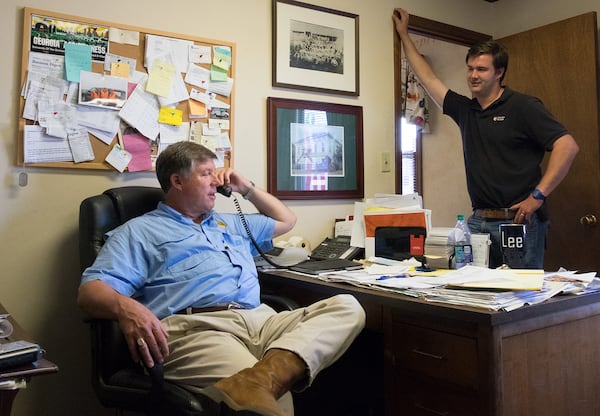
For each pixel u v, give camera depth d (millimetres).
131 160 2115
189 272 1681
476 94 2410
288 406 1334
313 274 1941
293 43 2553
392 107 2891
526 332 1327
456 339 1354
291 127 2531
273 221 2117
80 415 2021
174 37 2221
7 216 1912
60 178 2006
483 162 2396
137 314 1343
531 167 2285
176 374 1457
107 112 2068
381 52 2855
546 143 2203
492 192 2348
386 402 1582
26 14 1932
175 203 1815
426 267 1898
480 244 1942
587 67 2727
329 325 1428
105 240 1716
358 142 2756
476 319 1258
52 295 1987
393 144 2891
